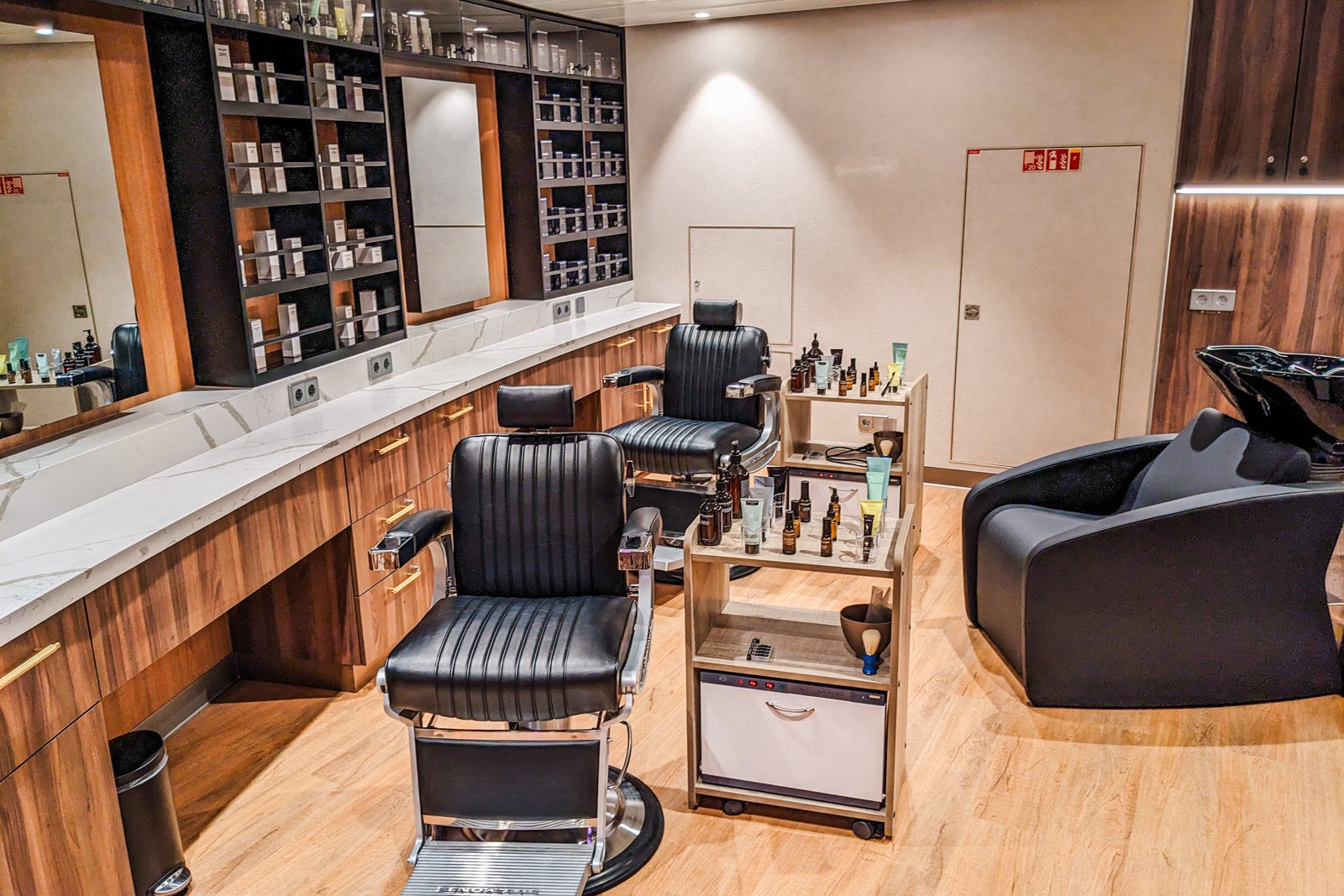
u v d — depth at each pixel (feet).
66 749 6.68
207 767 9.71
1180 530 9.67
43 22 8.40
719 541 8.71
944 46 16.06
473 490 8.55
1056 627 10.16
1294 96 13.76
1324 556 9.96
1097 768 9.36
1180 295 15.42
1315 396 9.65
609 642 7.61
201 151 9.88
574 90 17.07
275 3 10.53
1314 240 14.42
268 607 11.01
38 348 8.46
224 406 9.93
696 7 16.06
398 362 13.03
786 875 8.04
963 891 7.80
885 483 9.02
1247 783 9.07
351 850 8.50
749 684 8.45
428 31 13.71
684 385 14.29
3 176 7.99
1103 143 15.39
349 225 12.50
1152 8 14.66
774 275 18.29
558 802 7.92
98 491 8.34
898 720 8.46
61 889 6.69
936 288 17.10
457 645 7.57
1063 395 16.63
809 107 17.25
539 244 16.53
